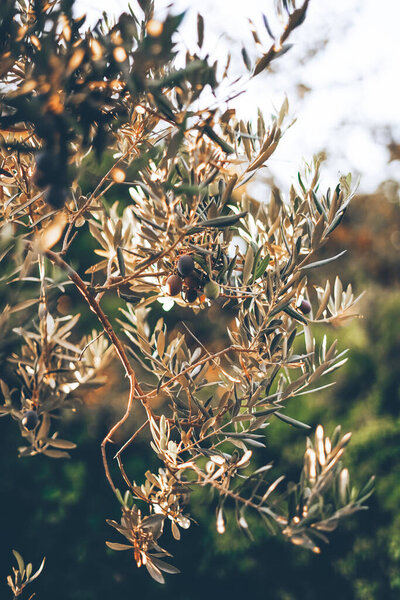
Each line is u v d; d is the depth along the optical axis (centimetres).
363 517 244
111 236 86
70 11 57
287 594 237
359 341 311
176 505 81
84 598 236
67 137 55
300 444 268
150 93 59
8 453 255
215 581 244
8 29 58
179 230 69
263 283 80
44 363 94
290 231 85
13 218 78
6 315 81
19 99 53
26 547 242
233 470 79
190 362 85
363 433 265
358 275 487
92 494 257
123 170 64
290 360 80
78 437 262
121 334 257
